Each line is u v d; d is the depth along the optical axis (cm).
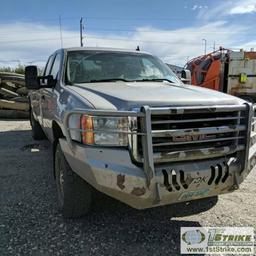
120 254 304
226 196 435
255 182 490
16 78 1212
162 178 292
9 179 502
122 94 332
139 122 292
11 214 379
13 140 794
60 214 379
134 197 296
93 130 303
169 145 299
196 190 308
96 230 346
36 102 658
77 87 395
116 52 499
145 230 348
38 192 448
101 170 297
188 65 1494
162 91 351
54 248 312
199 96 336
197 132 305
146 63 497
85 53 480
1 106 1191
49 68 568
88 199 354
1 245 315
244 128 331
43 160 611
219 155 322
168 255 304
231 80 1367
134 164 293
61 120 364
